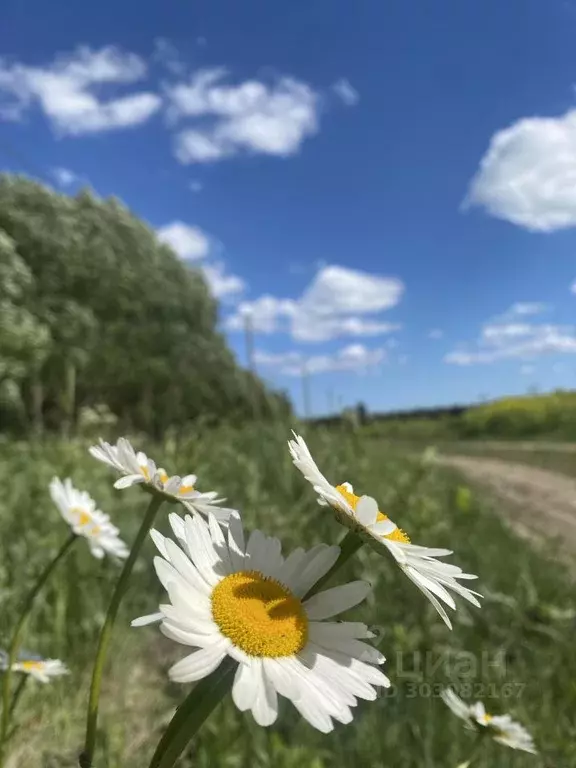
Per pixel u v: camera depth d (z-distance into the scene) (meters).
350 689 1.03
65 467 5.19
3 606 3.29
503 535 8.41
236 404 31.70
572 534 9.74
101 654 1.20
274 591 1.10
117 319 33.12
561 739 2.98
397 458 11.60
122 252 36.28
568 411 37.97
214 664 0.97
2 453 7.35
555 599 5.10
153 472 1.42
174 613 0.99
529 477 17.64
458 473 16.86
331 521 4.16
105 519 2.59
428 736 2.82
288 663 1.02
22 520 4.51
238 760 2.53
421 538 5.45
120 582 1.27
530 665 3.95
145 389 28.88
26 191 34.75
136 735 2.83
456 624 4.05
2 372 20.92
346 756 2.74
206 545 1.15
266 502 4.96
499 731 2.19
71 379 9.12
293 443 1.24
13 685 2.81
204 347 33.69
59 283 32.06
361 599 1.13
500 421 37.62
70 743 2.69
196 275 39.44
